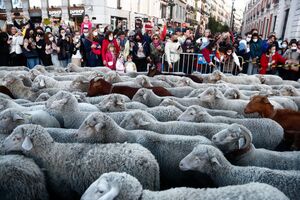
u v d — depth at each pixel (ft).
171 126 15.87
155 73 33.63
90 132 13.87
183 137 14.24
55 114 18.12
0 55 38.40
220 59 37.76
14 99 22.03
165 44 39.42
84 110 18.65
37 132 12.32
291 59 38.06
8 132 14.97
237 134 13.25
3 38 38.09
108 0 93.76
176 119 18.20
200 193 9.18
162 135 14.43
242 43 43.11
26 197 10.82
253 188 9.00
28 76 27.81
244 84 31.32
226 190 9.12
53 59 40.16
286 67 37.91
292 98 24.29
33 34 38.88
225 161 12.10
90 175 11.75
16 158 11.48
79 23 93.97
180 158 13.61
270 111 18.80
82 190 12.00
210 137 15.31
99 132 13.92
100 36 40.93
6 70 32.83
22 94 23.77
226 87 26.20
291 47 39.63
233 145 13.44
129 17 106.93
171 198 9.09
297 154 13.10
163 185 14.29
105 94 23.66
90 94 23.70
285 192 10.57
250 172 11.41
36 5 98.07
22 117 15.46
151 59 40.27
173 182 14.20
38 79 24.90
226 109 21.12
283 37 76.38
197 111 17.12
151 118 16.46
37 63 39.78
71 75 29.99
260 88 27.94
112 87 24.17
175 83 29.17
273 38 42.68
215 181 12.09
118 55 38.34
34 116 16.24
